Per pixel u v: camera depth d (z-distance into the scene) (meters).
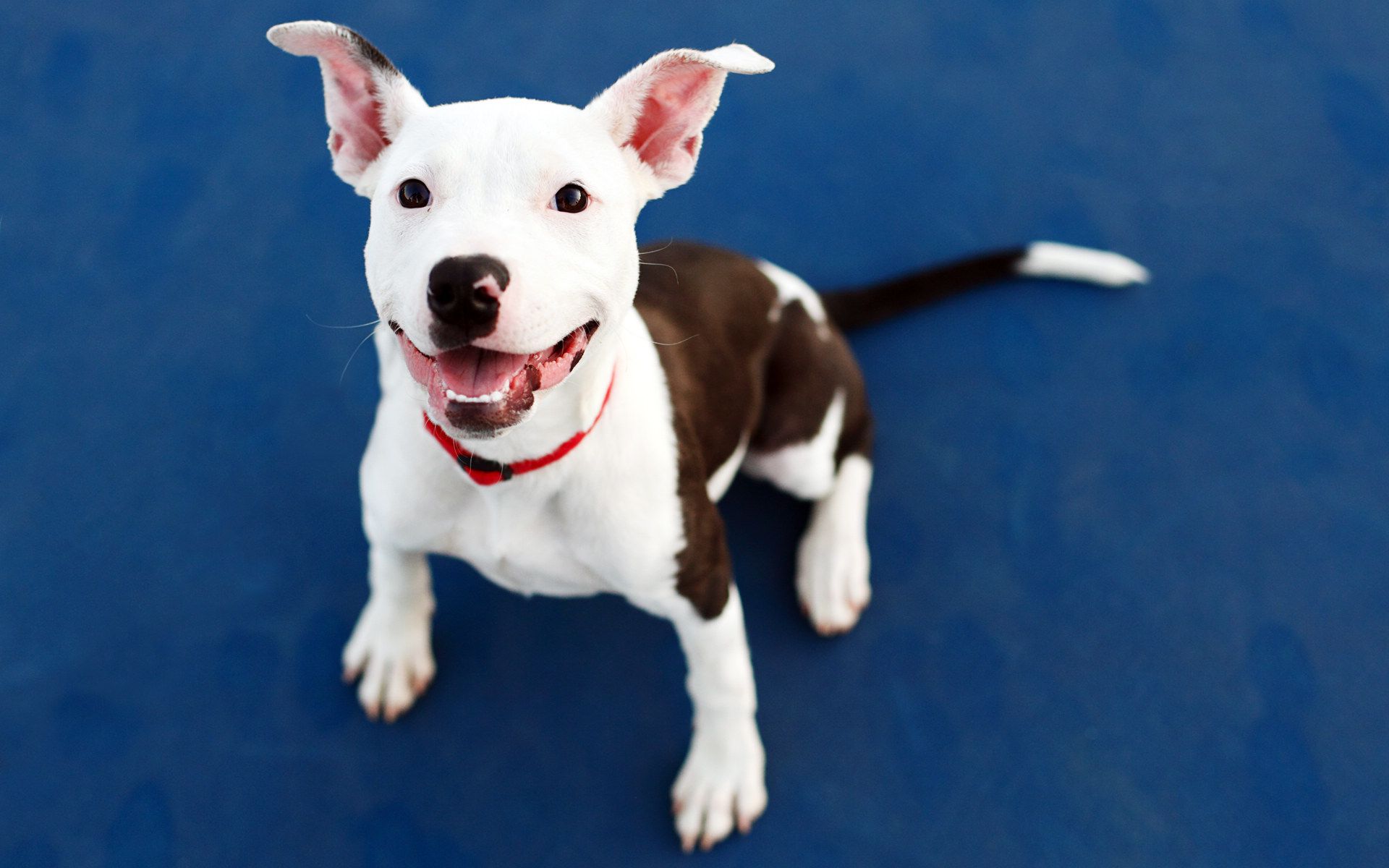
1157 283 1.47
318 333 1.41
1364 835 1.24
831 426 1.27
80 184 1.47
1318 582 1.33
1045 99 1.57
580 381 1.00
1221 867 1.22
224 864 1.20
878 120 1.55
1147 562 1.34
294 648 1.28
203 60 1.54
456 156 0.93
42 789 1.22
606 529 1.06
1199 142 1.55
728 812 1.21
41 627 1.27
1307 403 1.42
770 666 1.29
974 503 1.37
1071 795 1.25
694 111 1.01
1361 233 1.50
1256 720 1.28
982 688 1.29
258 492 1.33
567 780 1.24
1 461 1.33
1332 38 1.61
